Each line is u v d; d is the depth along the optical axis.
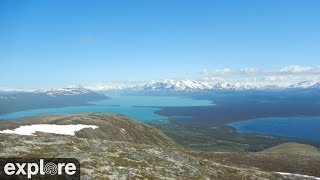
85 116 187.75
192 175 53.97
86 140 66.06
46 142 60.59
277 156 102.38
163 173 51.19
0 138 59.66
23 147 54.12
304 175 76.31
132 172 46.97
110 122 183.12
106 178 41.91
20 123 130.50
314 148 167.75
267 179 64.56
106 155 54.44
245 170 67.75
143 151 62.03
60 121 149.12
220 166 65.44
